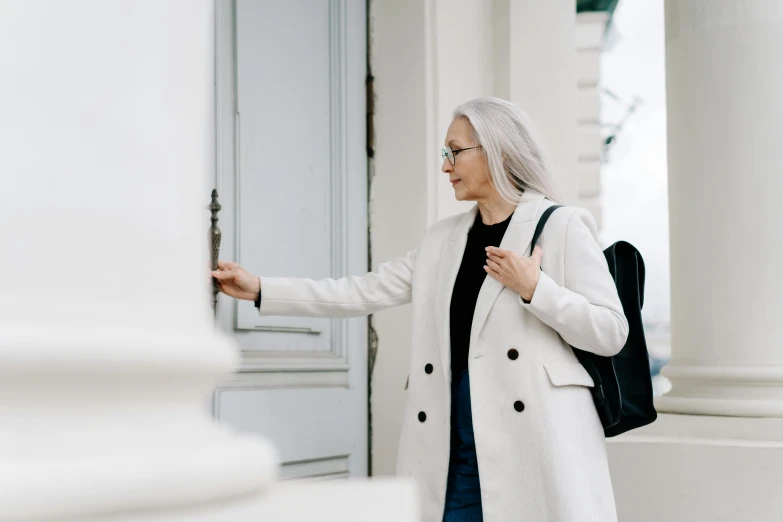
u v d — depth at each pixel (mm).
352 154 3605
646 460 3129
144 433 787
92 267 775
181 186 865
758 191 3162
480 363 2264
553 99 4098
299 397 3191
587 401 2238
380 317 3596
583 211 2348
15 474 672
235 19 3027
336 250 3471
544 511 2143
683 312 3334
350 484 938
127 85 814
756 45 3176
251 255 3041
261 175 3104
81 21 784
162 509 744
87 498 695
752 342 3162
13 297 726
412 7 3682
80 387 758
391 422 3525
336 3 3553
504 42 4062
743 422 3115
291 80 3277
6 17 744
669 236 3469
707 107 3242
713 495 3023
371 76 3738
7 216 729
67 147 765
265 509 826
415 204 3592
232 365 915
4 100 735
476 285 2369
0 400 717
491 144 2387
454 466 2303
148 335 797
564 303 2129
